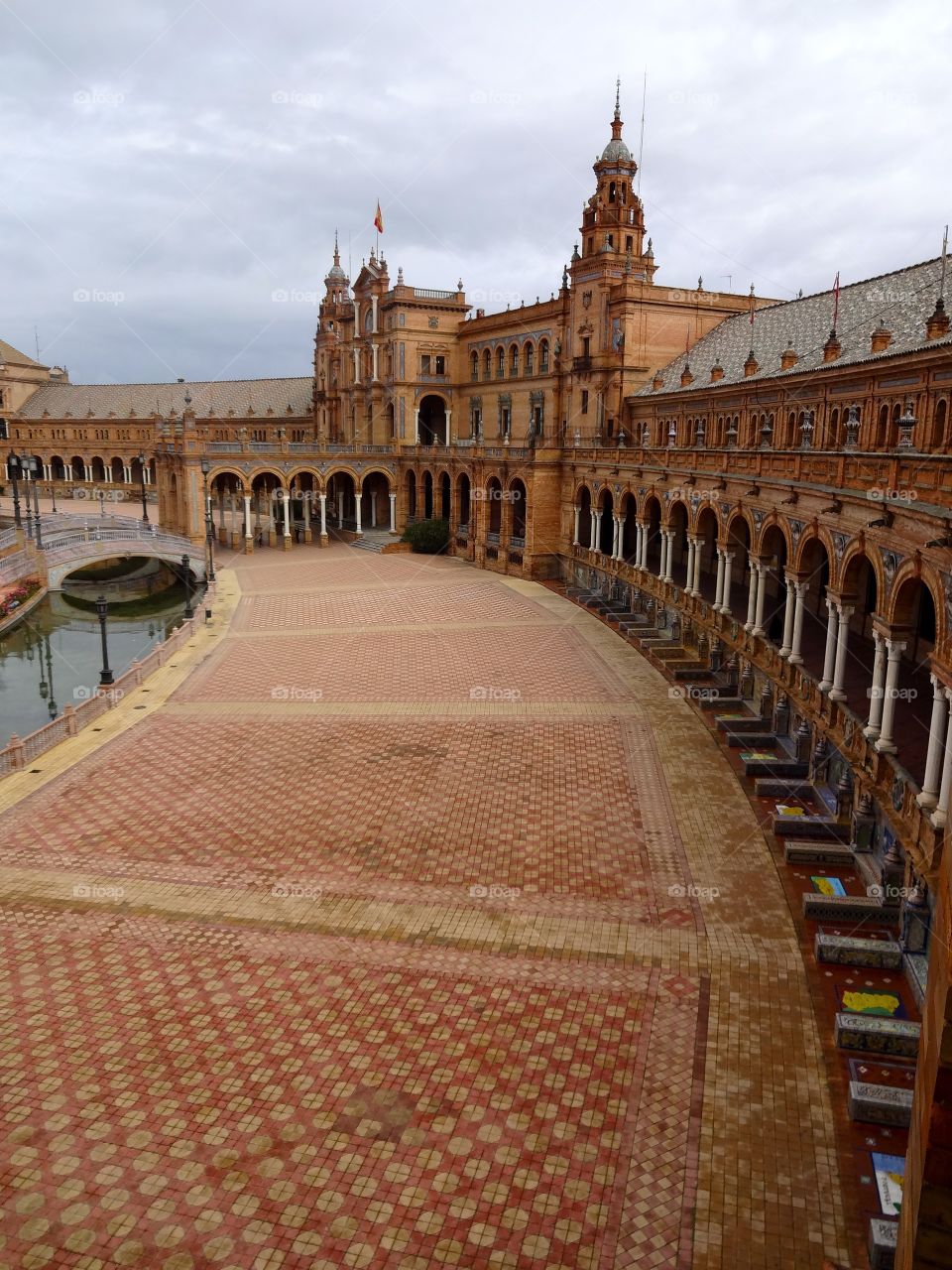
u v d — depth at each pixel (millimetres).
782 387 37125
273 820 22078
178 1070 13398
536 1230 10695
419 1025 14422
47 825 21844
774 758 24766
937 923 6887
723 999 15047
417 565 64688
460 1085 13047
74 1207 11008
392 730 28656
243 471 71375
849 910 17094
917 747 19359
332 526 85312
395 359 77688
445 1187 11297
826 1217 10883
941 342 25422
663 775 24672
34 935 17094
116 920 17594
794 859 19594
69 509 94438
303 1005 14938
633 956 16281
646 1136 12117
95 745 27438
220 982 15586
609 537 55094
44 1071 13375
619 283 56094
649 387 54031
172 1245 10500
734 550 33125
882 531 18656
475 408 77250
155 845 20734
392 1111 12547
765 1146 11953
